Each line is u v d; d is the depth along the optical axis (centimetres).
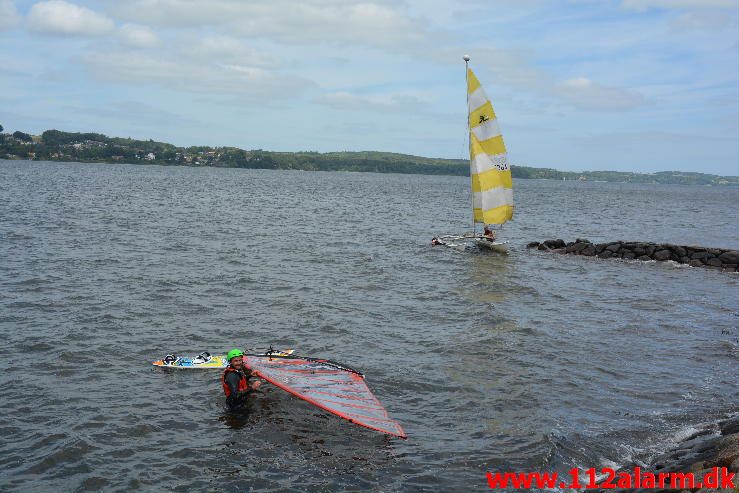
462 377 1878
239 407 1642
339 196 11956
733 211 12519
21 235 4278
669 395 1769
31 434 1459
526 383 1841
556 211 10100
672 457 1351
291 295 2862
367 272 3506
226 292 2877
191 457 1388
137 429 1505
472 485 1296
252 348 2103
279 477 1316
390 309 2673
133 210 6650
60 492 1245
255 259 3803
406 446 1453
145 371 1872
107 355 1988
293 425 1552
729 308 2847
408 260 3997
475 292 3059
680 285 3412
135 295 2741
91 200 7725
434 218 7675
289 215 7100
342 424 1562
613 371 1955
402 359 2027
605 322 2539
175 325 2333
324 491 1268
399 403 1686
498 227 6494
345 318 2502
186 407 1638
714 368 1997
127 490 1259
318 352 2080
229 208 7694
